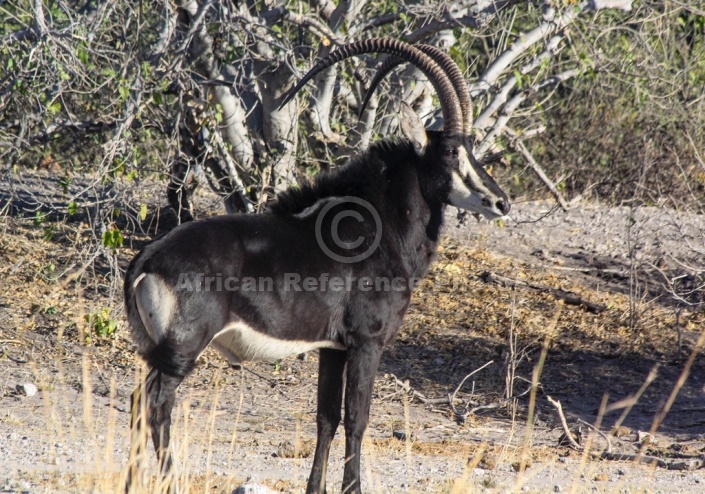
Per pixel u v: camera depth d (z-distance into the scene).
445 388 36.22
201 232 19.48
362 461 25.97
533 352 39.72
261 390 35.09
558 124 63.97
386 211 22.11
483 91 41.75
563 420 29.75
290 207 21.14
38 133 41.69
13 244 46.47
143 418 17.95
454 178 22.95
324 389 21.22
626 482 23.53
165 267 19.02
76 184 43.38
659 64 47.88
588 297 45.78
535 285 46.75
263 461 25.31
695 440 31.14
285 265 20.03
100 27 40.66
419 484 22.41
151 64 39.62
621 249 52.16
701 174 50.38
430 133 23.30
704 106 56.88
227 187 43.31
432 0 41.62
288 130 41.84
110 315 38.03
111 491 17.58
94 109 43.06
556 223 56.75
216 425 30.27
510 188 63.38
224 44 40.06
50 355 35.75
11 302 39.97
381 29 48.94
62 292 41.62
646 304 43.28
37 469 21.03
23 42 39.03
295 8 45.19
